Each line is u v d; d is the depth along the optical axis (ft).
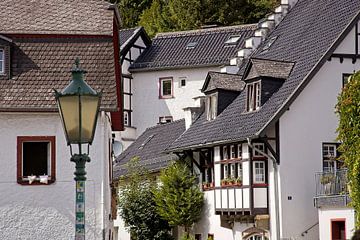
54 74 110.93
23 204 109.60
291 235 141.90
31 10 117.50
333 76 145.07
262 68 149.18
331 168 145.18
